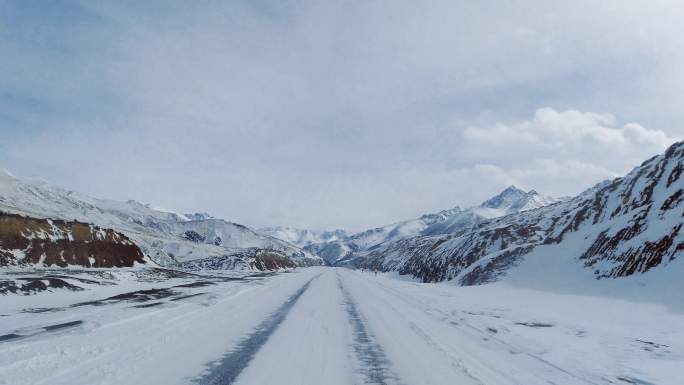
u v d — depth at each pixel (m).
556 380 8.35
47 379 6.54
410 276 120.31
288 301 20.72
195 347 9.41
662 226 34.44
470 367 8.75
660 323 18.34
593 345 12.97
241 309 16.78
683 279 26.36
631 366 10.28
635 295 27.22
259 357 8.71
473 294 35.38
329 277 55.16
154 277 40.06
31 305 18.61
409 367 8.48
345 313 16.78
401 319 15.91
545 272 45.03
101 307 15.87
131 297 20.17
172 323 12.47
